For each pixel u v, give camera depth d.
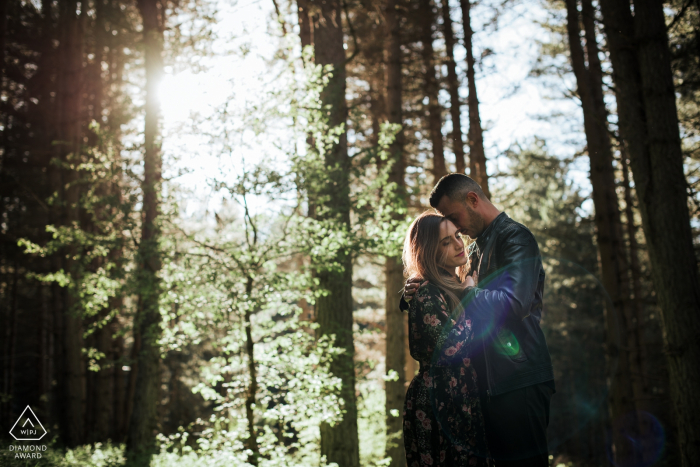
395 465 8.30
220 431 5.02
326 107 5.58
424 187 11.01
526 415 2.20
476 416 2.26
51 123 11.79
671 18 6.47
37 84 12.43
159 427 8.01
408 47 11.46
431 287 2.36
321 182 5.51
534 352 2.27
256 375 5.14
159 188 5.68
